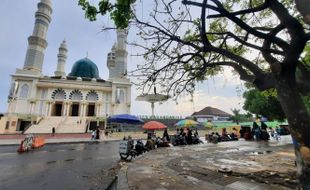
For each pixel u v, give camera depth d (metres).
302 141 2.93
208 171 6.74
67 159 12.47
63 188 6.32
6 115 45.88
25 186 6.57
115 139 32.22
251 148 13.78
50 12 61.28
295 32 3.18
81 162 11.34
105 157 13.32
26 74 52.94
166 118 52.97
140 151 12.85
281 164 7.84
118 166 10.02
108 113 56.75
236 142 19.08
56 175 8.10
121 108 57.50
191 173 6.46
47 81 54.81
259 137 21.28
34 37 56.44
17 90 51.66
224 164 8.05
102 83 59.28
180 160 9.12
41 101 53.50
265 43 4.30
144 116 50.94
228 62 4.92
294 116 3.08
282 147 13.92
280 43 3.71
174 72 6.23
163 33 5.33
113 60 68.19
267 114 26.62
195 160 9.10
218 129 43.84
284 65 3.28
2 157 13.27
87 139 30.86
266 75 3.90
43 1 59.00
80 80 57.59
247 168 7.18
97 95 58.19
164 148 14.31
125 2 5.12
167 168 7.30
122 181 5.45
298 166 2.96
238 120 61.28
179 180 5.56
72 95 56.44
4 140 26.83
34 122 45.97
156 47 5.65
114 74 63.53
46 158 12.90
